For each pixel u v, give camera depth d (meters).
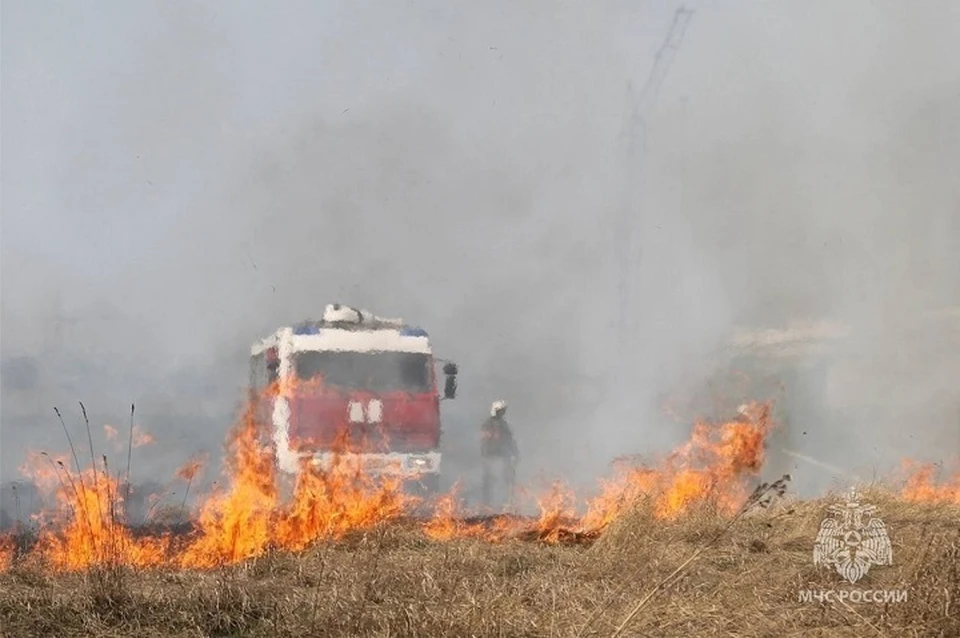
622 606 21.39
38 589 22.47
